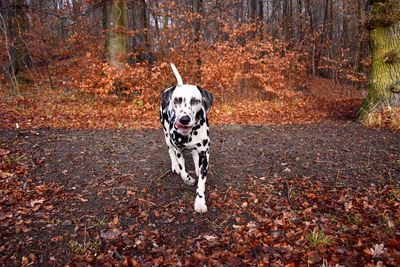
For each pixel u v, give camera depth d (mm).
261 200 4117
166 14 12758
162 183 4488
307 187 4438
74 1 13922
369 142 6055
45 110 9672
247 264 2947
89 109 10273
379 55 7852
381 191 4301
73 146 5676
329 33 22703
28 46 13906
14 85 12383
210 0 15156
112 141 6062
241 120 9805
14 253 3010
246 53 12539
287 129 7367
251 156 5473
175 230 3475
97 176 4621
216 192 4293
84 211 3768
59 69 14797
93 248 3135
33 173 4621
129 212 3777
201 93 3910
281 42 14727
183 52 12414
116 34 11938
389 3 7547
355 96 15984
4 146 5441
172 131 3918
